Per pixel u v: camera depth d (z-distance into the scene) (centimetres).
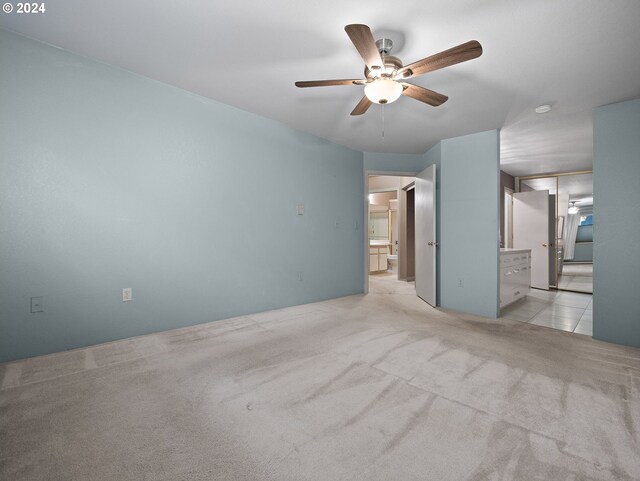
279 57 229
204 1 172
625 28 183
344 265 454
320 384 187
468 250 373
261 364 214
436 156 418
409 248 652
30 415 152
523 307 414
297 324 309
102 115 241
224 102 313
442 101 224
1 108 202
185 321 294
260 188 349
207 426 146
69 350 232
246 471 119
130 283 259
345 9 175
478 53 167
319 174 414
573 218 1088
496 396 174
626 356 236
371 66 186
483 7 170
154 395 172
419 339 269
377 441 136
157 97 270
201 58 233
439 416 155
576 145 421
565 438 138
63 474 116
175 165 283
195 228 297
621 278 268
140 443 133
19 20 192
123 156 253
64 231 227
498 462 123
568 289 555
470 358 227
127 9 181
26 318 214
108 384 183
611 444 134
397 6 171
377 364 215
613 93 263
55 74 221
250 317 332
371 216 898
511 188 625
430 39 199
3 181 203
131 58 235
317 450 130
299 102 307
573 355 237
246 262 339
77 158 231
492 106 295
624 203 270
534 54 212
